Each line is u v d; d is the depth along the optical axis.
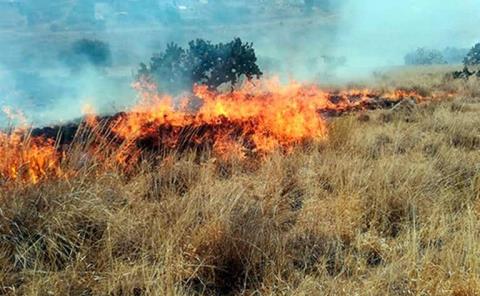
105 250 3.77
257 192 5.28
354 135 8.12
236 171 5.99
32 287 3.20
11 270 3.57
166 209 4.58
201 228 4.12
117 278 3.45
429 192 5.55
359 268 3.83
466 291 3.46
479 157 7.08
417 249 4.06
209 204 4.55
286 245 4.18
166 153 6.65
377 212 5.02
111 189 4.80
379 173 5.84
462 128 9.09
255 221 4.34
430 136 8.45
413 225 4.60
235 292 3.64
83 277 3.51
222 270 3.81
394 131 8.93
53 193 4.31
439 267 3.72
